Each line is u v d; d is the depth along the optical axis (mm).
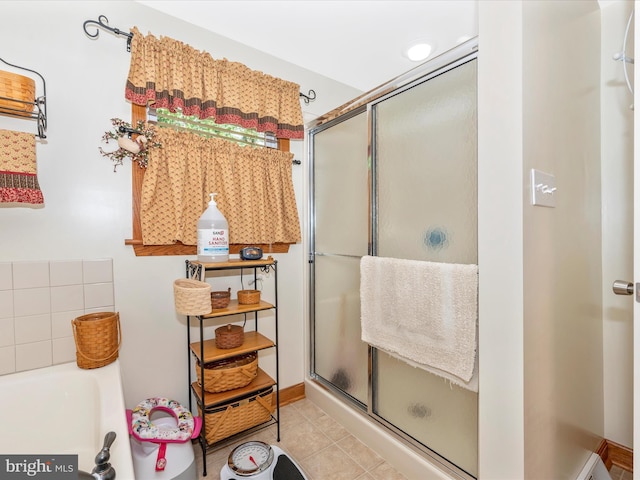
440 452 1377
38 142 1373
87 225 1486
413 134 1454
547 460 1118
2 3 1314
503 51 996
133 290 1604
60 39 1420
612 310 1565
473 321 1175
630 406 1528
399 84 1490
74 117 1449
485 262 1073
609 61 1546
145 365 1644
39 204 1365
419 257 1435
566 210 1232
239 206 1864
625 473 1511
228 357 1719
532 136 997
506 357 1020
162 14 1677
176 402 1626
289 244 2150
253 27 1812
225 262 1604
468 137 1232
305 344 2225
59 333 1433
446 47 2016
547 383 1112
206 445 1580
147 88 1548
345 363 1920
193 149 1691
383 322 1531
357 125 1794
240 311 1604
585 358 1411
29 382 1296
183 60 1669
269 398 1753
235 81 1830
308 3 1633
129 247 1589
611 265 1558
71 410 1328
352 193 1838
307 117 2246
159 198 1612
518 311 981
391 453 1544
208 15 1713
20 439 1257
